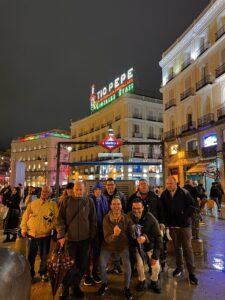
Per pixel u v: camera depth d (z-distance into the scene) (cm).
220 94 2641
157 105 5131
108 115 5375
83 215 488
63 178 5888
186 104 3191
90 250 542
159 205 562
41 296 467
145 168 4578
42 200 560
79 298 460
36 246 547
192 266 530
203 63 2914
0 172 9931
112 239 479
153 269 491
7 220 931
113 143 953
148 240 505
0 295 193
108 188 617
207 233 1026
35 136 8419
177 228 560
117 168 4531
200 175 2747
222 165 2494
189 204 561
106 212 568
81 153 6028
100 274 515
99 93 6066
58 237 471
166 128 3597
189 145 3094
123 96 4891
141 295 470
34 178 7956
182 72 3241
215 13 2756
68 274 440
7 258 235
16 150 8700
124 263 473
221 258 693
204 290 491
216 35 2728
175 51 3456
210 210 1708
